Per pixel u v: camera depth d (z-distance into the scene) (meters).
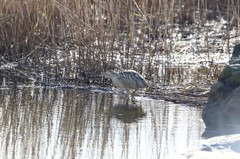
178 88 15.42
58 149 8.77
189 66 19.70
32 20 19.73
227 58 21.08
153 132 10.15
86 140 9.42
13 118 11.05
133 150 8.83
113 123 10.88
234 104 10.54
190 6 30.55
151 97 14.16
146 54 20.53
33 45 19.11
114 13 18.09
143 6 18.20
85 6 17.00
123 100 13.70
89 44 17.06
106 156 8.43
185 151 8.68
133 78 13.92
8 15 19.25
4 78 16.62
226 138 9.12
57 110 12.05
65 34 18.55
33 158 8.21
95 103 13.12
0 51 19.58
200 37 25.19
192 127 10.68
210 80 16.36
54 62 17.98
